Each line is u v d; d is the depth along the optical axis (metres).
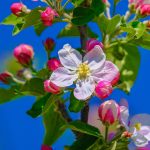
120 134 0.41
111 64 0.40
